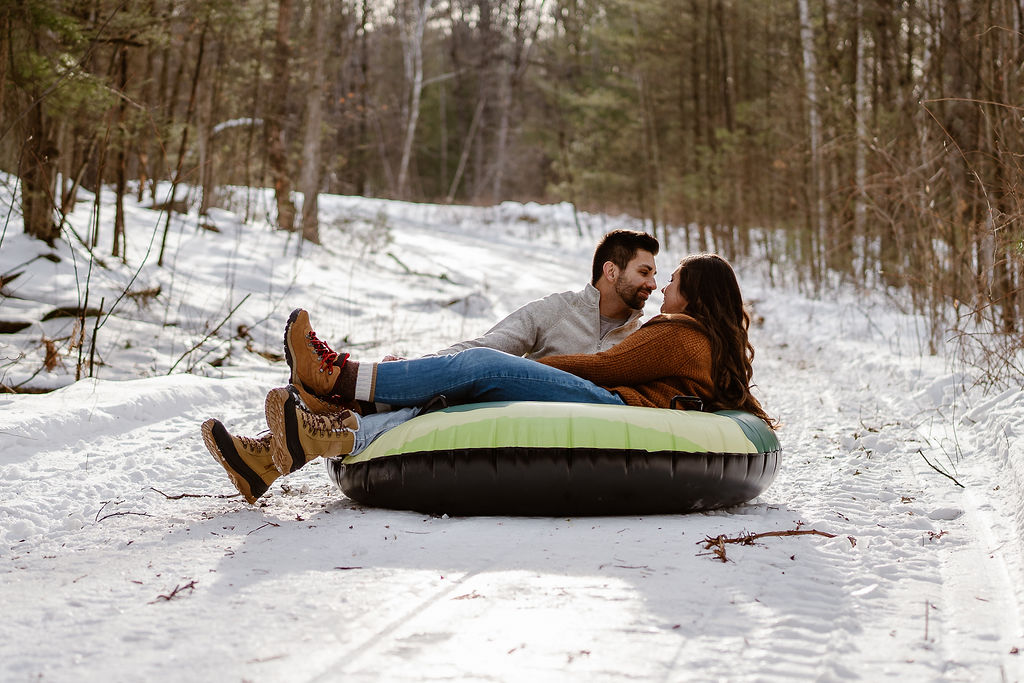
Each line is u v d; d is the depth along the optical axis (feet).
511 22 141.28
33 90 25.50
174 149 51.47
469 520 11.71
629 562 9.71
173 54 52.24
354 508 12.49
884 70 53.72
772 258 58.85
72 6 26.14
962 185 29.30
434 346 33.19
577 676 6.74
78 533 11.08
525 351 14.34
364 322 37.42
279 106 59.67
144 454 15.76
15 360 22.20
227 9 33.47
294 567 9.45
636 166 90.43
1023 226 18.97
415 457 11.78
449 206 108.17
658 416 11.97
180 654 7.08
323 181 101.86
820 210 52.47
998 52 27.09
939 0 37.14
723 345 13.52
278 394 11.64
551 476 11.60
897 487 13.61
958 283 25.89
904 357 26.66
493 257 72.13
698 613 8.14
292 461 11.80
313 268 47.67
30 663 6.91
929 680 6.89
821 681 6.78
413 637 7.47
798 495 13.46
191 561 9.68
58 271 28.48
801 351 34.27
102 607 8.21
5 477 13.76
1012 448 14.12
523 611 8.12
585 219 101.55
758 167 66.03
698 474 11.83
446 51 160.56
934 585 9.25
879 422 19.43
